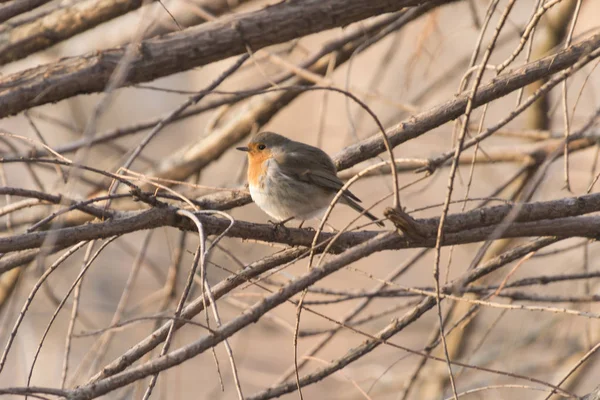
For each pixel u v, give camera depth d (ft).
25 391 16.49
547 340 43.42
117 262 66.39
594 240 24.25
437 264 18.38
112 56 25.95
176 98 80.53
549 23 42.39
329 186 33.19
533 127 43.24
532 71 25.18
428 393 44.01
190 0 35.70
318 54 35.42
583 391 52.75
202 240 19.17
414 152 48.37
